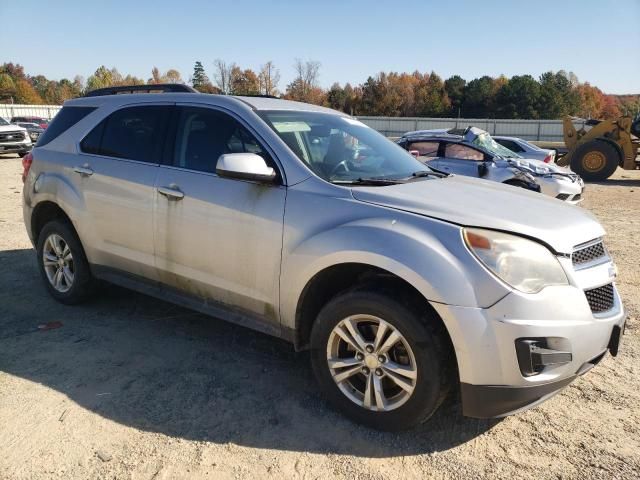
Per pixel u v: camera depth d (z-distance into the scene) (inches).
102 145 167.3
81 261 175.3
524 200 128.1
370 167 141.6
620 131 721.6
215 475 101.0
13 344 154.3
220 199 134.0
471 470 103.7
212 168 140.2
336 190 121.3
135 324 170.9
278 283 125.2
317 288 123.3
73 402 124.2
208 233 136.3
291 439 112.5
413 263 104.3
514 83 3206.2
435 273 102.5
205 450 108.2
